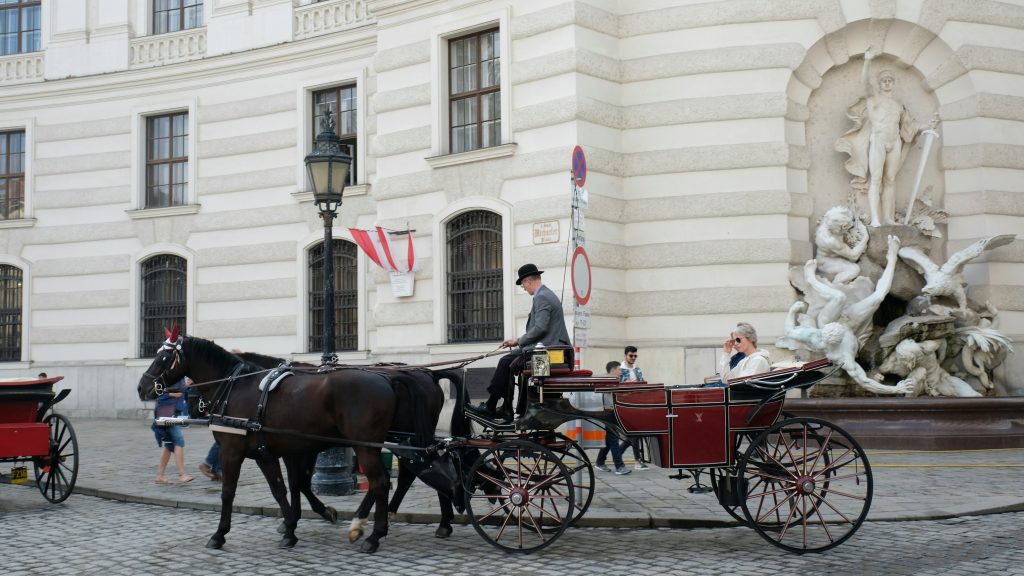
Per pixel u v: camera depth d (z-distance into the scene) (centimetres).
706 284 1772
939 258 1853
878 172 1819
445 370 985
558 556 873
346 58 2297
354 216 2283
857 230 1778
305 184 2341
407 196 1983
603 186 1789
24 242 2677
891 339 1664
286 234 2370
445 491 922
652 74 1822
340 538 982
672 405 902
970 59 1825
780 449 951
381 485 920
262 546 948
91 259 2603
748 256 1758
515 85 1839
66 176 2638
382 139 2027
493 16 1866
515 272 1802
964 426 1556
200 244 2475
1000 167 1831
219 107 2461
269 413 952
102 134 2600
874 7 1806
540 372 909
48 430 1213
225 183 2445
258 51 2395
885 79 1836
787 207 1766
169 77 2512
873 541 915
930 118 1864
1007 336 1777
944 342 1719
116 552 923
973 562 821
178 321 2520
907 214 1834
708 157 1786
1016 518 1027
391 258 1948
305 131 2352
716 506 1082
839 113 1866
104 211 2597
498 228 1861
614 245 1795
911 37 1841
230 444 959
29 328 2664
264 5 2403
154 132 2580
